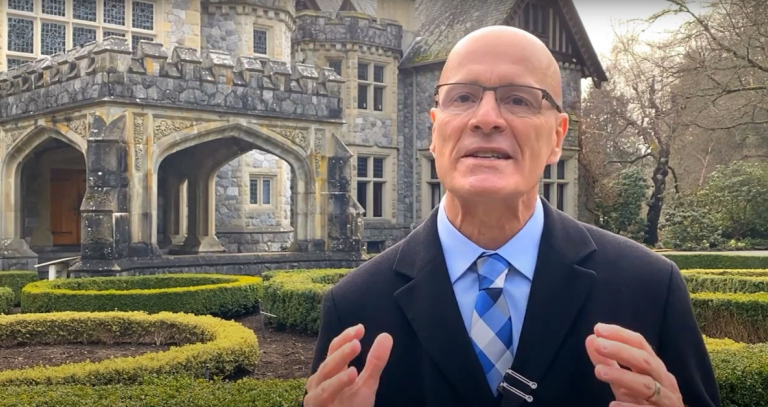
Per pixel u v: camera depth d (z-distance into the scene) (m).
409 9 20.72
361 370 1.80
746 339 6.90
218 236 16.53
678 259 16.48
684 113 18.73
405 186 20.12
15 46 14.15
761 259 15.82
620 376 1.47
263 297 8.38
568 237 1.81
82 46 11.30
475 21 19.38
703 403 1.69
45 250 15.22
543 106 1.74
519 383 1.67
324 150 12.45
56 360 5.95
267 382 3.86
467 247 1.79
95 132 10.17
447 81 1.78
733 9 15.15
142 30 15.47
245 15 16.78
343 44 18.78
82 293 8.40
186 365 4.72
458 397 1.71
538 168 1.75
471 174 1.70
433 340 1.72
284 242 17.64
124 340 6.72
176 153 15.21
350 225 12.46
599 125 25.06
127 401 3.45
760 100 15.82
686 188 29.42
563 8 19.98
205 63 11.25
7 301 9.23
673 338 1.71
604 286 1.73
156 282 9.86
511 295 1.75
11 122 12.40
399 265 1.85
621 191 23.53
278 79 11.88
